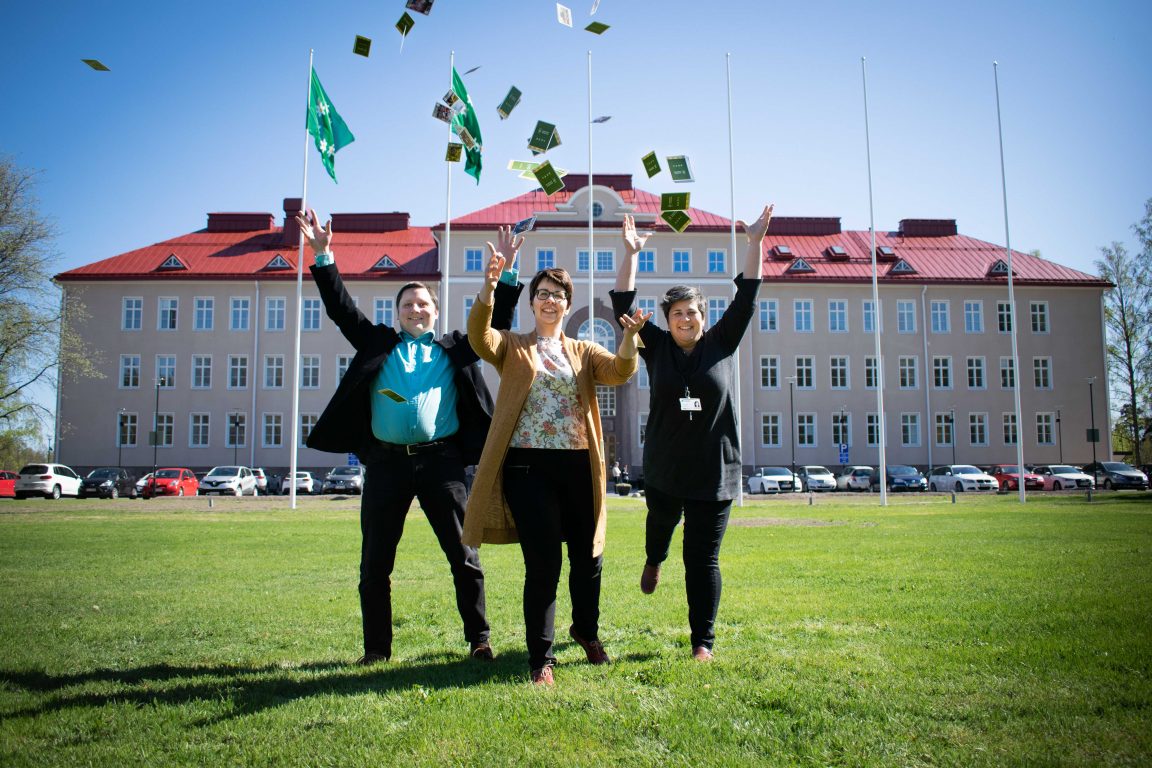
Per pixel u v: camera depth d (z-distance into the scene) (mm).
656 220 49125
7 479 39469
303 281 50281
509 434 4520
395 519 4969
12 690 4082
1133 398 53594
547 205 50344
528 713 3561
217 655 4973
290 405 49688
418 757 3057
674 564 9602
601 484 4691
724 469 4789
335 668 4605
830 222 56281
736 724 3383
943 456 51469
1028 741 3154
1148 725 3328
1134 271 49062
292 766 3018
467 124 10984
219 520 20156
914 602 6406
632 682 4102
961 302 52688
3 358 36031
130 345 49906
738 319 4918
